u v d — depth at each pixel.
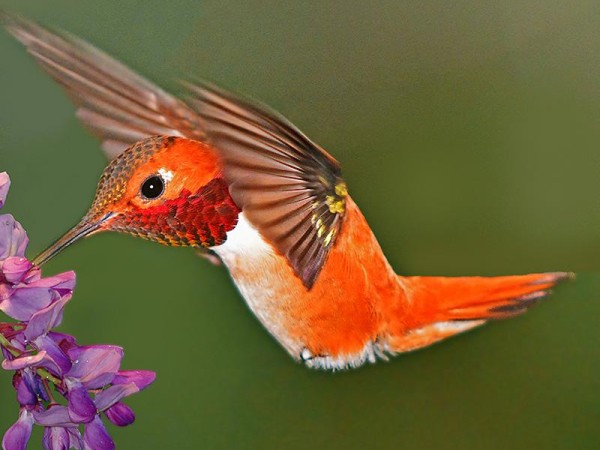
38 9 1.40
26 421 1.36
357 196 1.41
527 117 1.41
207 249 1.42
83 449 1.36
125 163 1.40
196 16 1.41
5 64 1.41
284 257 1.42
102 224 1.40
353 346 1.42
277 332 1.42
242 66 1.41
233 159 1.40
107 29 1.41
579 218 1.41
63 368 1.36
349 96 1.41
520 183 1.41
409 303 1.42
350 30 1.41
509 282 1.42
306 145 1.40
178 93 1.41
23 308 1.36
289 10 1.41
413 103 1.41
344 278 1.42
